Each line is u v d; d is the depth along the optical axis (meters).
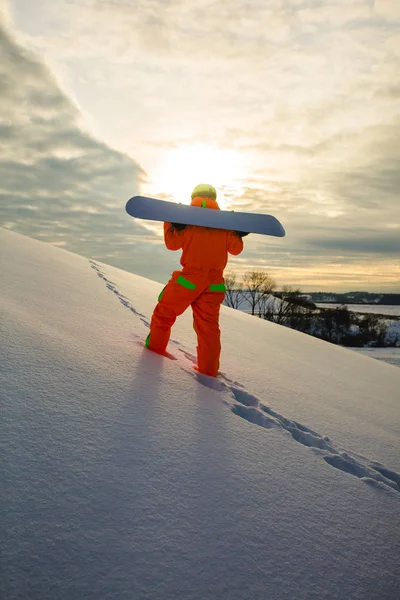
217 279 2.89
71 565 1.03
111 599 0.97
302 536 1.35
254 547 1.24
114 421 1.72
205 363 2.85
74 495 1.25
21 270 4.46
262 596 1.08
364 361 6.32
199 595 1.04
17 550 1.03
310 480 1.70
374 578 1.24
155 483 1.41
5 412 1.54
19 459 1.33
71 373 2.03
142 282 8.46
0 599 0.90
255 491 1.52
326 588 1.16
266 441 1.94
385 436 2.75
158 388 2.20
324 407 3.02
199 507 1.35
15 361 1.94
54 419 1.60
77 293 4.39
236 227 2.80
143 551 1.13
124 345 2.85
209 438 1.82
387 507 1.65
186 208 2.87
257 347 4.90
